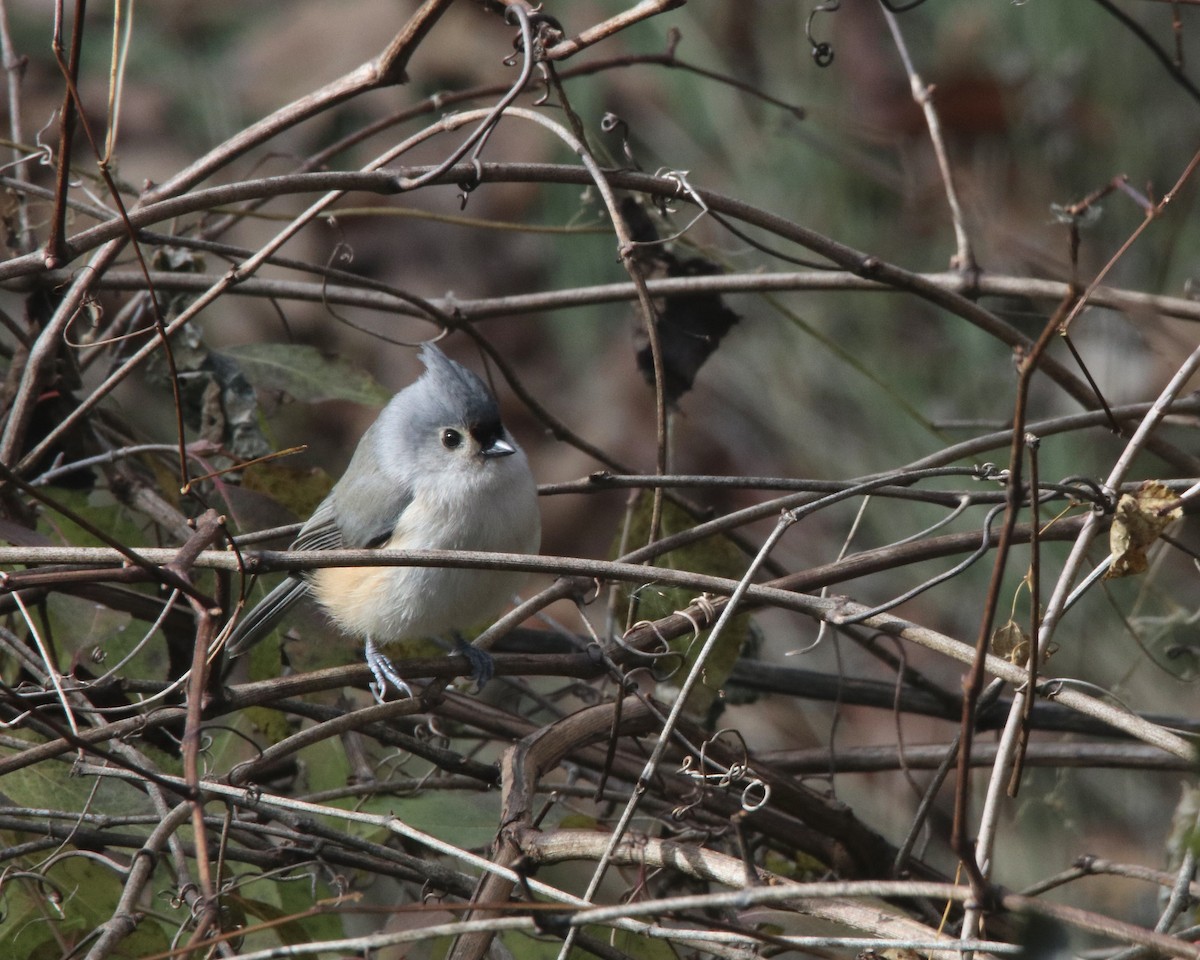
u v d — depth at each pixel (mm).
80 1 5395
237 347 7844
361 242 13391
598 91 12656
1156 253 9727
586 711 5895
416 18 5852
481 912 4883
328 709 6570
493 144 13078
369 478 7113
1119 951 5855
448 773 6844
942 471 5562
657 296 7371
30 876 5363
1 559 4891
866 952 4902
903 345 11422
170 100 13406
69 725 5637
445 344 13406
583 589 6383
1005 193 10016
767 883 4777
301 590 6773
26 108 13078
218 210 7758
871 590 10672
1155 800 8883
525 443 13242
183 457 5480
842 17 11750
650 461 12539
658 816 6543
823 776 7254
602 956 5285
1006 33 11406
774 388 11742
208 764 6586
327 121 13344
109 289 7188
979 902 4031
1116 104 10656
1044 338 4098
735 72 12336
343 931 5840
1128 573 4941
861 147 11656
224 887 5406
